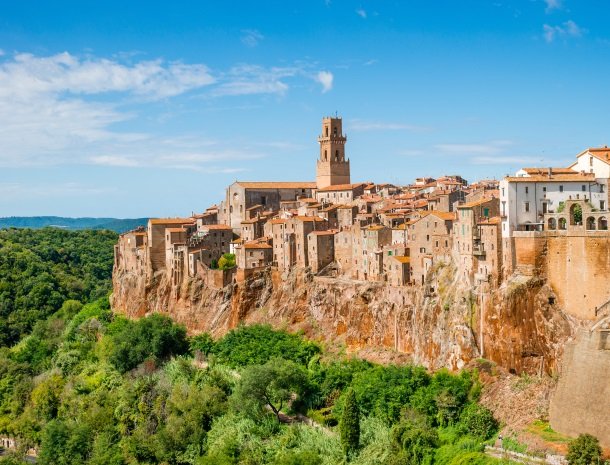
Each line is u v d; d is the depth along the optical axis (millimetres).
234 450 179875
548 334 165250
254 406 193125
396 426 165375
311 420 191375
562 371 153250
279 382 194250
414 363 197375
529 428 153750
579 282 162875
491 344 174000
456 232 193125
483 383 170875
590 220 163625
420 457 155625
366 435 169625
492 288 176625
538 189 178125
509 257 174375
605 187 181000
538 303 168125
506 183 176500
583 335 151125
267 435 184750
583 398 147750
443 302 191375
